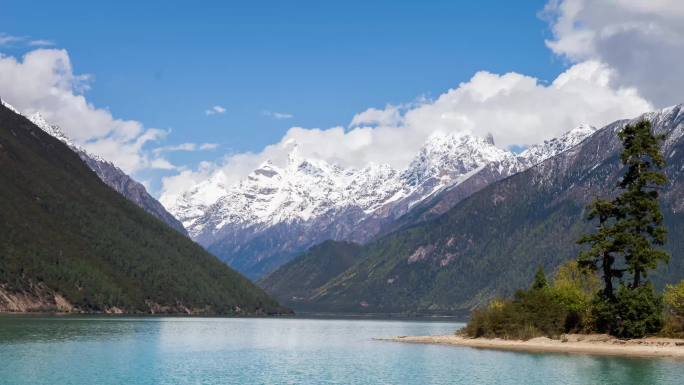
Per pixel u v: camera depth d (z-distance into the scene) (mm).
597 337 137750
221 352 140250
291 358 128000
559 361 115312
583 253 137500
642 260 133000
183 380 98125
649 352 123625
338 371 107500
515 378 97375
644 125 136250
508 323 155875
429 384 93250
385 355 131875
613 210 136875
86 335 180625
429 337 180000
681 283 136125
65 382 95188
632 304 131750
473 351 136375
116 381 96562
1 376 99500
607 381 93625
